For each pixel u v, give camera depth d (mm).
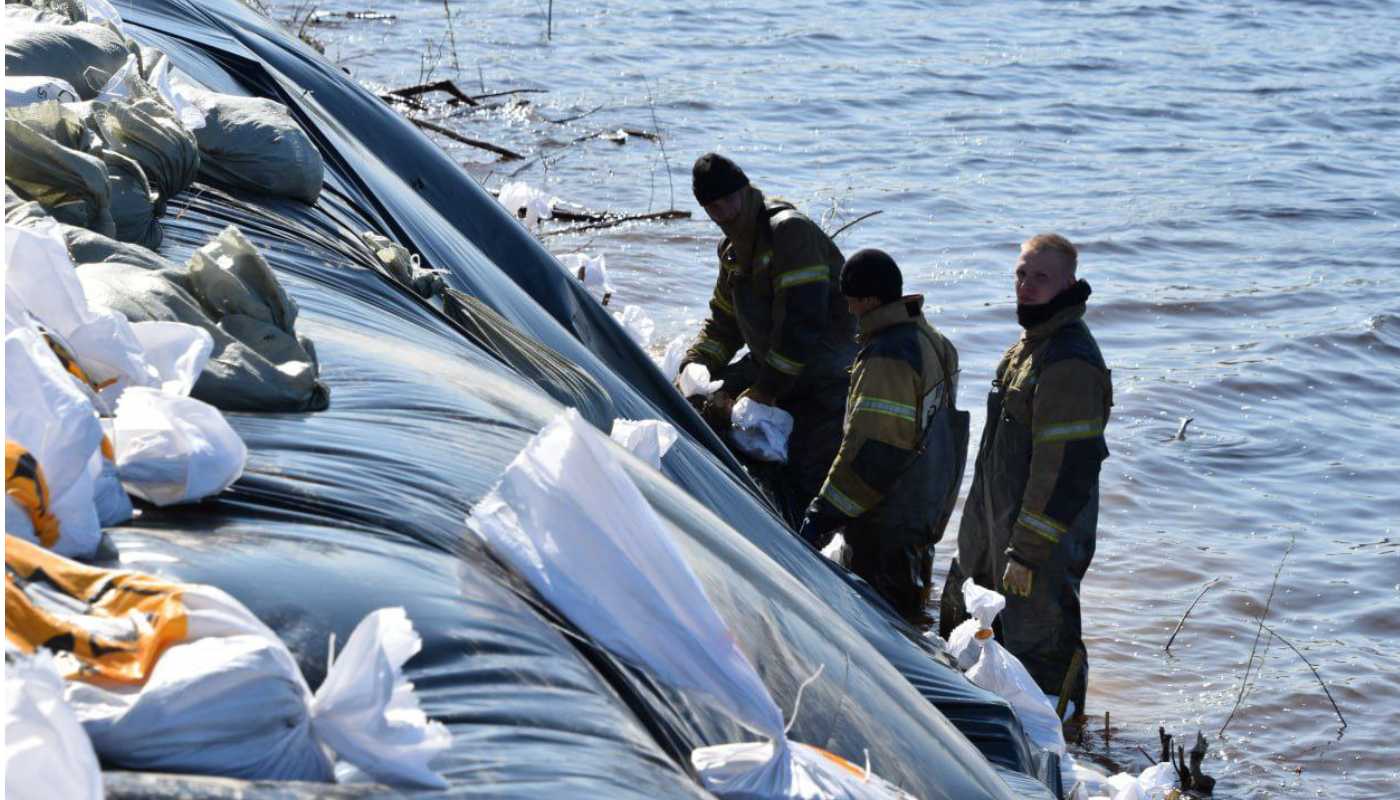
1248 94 33469
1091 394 8992
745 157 24844
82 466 2967
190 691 2402
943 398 10289
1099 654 10430
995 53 35750
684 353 12734
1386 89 34531
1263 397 16359
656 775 3139
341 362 5027
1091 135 28969
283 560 3295
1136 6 43312
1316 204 24781
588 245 18516
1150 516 13156
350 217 7629
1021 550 9133
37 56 5840
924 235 21578
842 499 10102
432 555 3613
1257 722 9547
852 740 4781
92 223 4938
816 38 35562
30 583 2604
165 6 9797
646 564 3605
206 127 6746
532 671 3270
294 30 28828
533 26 33281
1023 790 6441
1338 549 12602
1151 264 21344
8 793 1997
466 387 5426
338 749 2564
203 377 4176
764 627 4918
